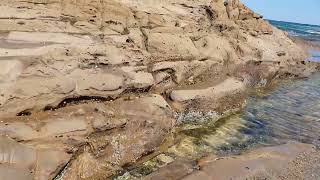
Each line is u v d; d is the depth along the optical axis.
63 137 11.77
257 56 28.11
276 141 17.47
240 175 13.16
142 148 13.95
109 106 14.23
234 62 24.95
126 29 18.89
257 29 32.84
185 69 19.66
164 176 12.51
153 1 23.38
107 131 13.17
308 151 16.11
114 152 13.21
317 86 30.86
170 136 15.74
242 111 21.56
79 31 16.44
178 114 17.45
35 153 10.76
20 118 11.82
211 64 21.94
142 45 18.80
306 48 54.34
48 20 16.00
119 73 15.36
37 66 12.97
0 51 13.04
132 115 14.32
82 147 12.20
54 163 10.90
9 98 11.75
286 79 32.12
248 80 25.44
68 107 13.19
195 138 16.73
